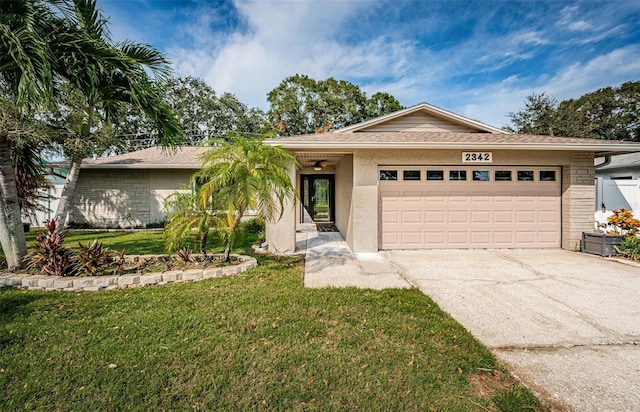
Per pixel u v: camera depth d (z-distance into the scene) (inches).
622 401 82.1
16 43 143.6
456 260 249.6
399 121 366.3
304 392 84.0
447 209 290.8
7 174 188.7
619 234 267.3
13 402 78.8
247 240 338.3
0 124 191.6
